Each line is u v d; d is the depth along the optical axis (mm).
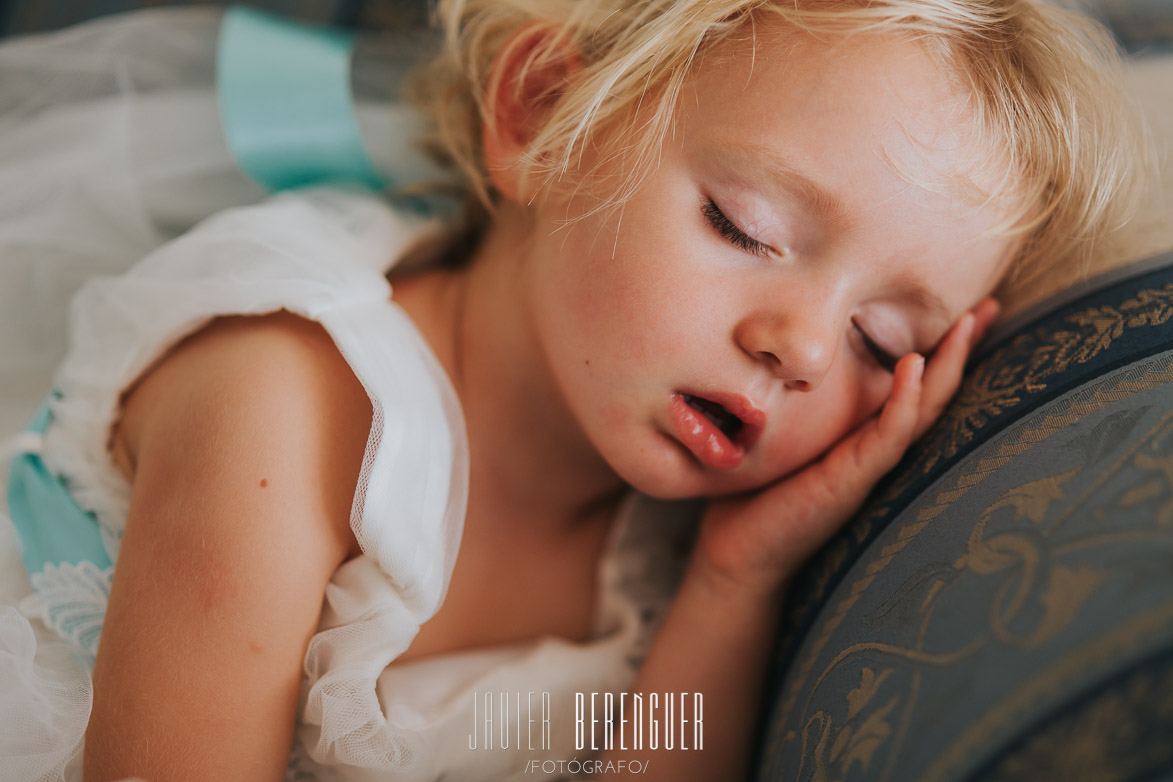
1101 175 696
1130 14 1007
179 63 936
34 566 647
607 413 674
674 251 629
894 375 693
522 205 766
